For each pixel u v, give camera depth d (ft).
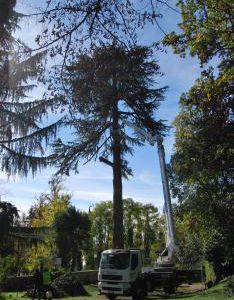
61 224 154.51
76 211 159.94
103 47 25.67
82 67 26.78
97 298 87.56
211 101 49.93
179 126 75.46
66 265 156.04
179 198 94.89
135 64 27.99
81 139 92.58
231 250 88.38
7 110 63.16
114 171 102.47
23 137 65.26
